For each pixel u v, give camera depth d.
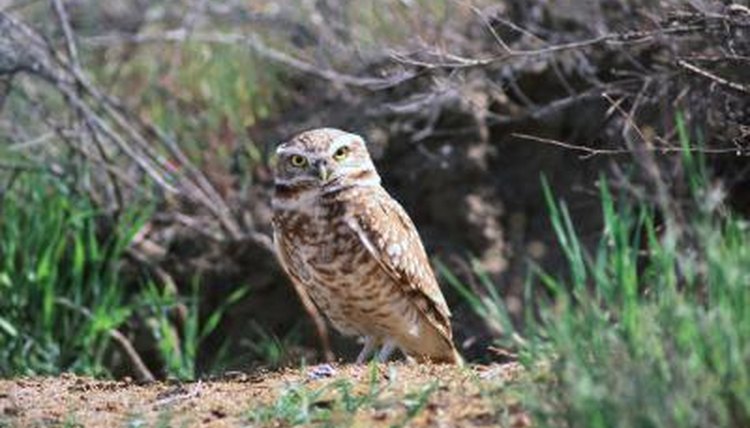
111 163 14.89
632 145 11.49
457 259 14.18
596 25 12.83
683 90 11.48
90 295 14.11
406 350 10.84
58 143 15.52
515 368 8.48
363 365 9.62
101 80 16.81
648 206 11.95
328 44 15.78
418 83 14.80
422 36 14.04
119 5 17.70
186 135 16.28
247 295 14.68
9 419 8.55
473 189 14.48
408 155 14.93
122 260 14.70
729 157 12.60
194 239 15.02
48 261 13.67
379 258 10.28
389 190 14.84
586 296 7.68
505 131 14.62
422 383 8.39
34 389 9.33
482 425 7.50
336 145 10.38
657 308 7.51
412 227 10.71
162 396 8.95
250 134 16.08
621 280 7.99
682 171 11.59
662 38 11.54
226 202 15.32
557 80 14.16
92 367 13.34
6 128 15.71
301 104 16.09
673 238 8.04
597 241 13.70
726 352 6.71
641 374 6.72
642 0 12.85
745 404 6.60
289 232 10.53
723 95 11.58
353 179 10.42
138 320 14.19
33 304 13.61
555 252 13.99
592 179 13.99
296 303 14.55
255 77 16.52
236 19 16.66
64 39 16.14
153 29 17.67
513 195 14.48
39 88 16.19
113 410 8.70
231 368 13.78
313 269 10.55
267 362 13.88
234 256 14.88
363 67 15.51
